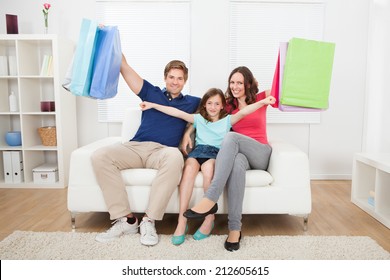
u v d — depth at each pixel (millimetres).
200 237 1976
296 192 2070
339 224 2258
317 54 1955
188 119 2258
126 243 1906
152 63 3336
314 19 3303
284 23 3301
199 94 3359
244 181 1933
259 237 1993
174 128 2281
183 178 2031
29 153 3264
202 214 1821
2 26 3385
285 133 3428
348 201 2771
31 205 2666
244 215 2465
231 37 3312
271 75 3342
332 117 3416
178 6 3277
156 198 1940
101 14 3301
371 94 3316
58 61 3037
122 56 2215
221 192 1889
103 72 1908
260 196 2068
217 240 1961
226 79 3342
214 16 3285
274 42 3314
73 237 1985
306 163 2074
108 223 2275
